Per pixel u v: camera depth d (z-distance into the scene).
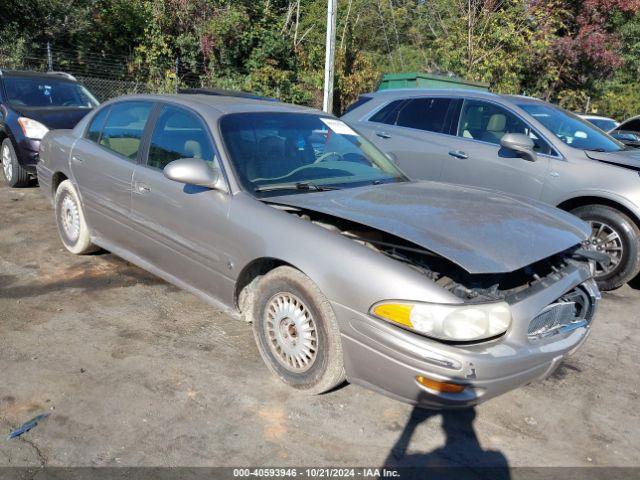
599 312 4.79
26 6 13.80
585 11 19.19
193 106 3.97
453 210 3.24
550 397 3.40
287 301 3.16
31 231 5.88
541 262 3.21
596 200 5.27
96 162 4.54
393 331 2.66
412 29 26.42
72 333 3.76
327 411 3.08
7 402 2.97
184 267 3.80
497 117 6.03
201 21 16.25
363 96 7.32
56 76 8.87
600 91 20.95
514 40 16.19
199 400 3.10
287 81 17.03
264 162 3.66
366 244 3.10
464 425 3.06
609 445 2.98
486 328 2.64
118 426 2.84
